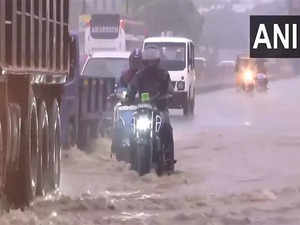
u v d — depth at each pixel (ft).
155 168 77.51
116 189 68.69
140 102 76.84
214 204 60.75
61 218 52.70
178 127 142.61
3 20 49.06
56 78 66.49
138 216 55.11
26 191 55.16
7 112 50.88
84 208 57.26
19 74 53.93
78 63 96.89
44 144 62.64
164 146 77.82
